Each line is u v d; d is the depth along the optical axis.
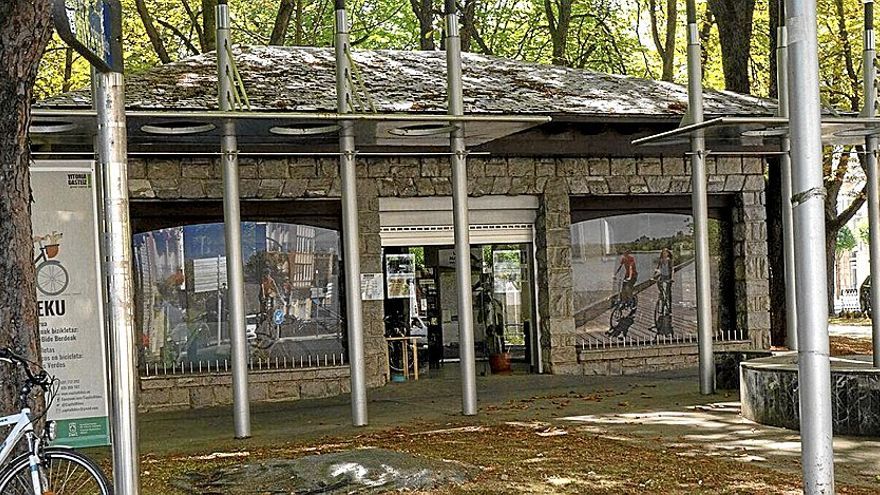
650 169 17.05
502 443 10.69
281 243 15.76
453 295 18.23
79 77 24.19
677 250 17.64
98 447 11.32
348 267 12.40
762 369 11.56
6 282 7.20
